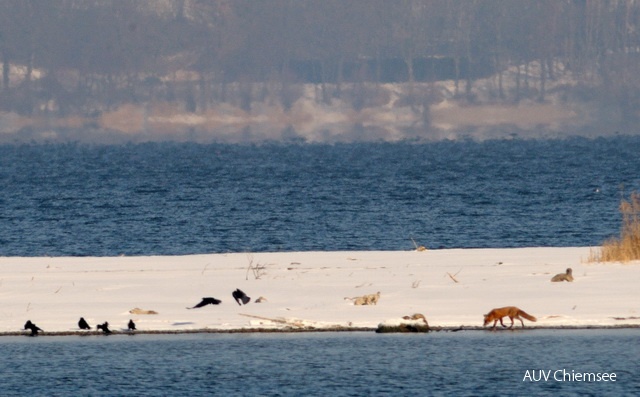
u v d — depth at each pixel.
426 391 75.88
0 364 84.56
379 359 84.56
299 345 89.69
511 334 91.88
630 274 112.81
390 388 76.69
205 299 101.75
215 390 76.69
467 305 101.62
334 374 80.44
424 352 86.50
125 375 81.12
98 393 76.38
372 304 102.69
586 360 83.06
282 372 81.25
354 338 92.19
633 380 78.00
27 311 102.94
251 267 125.94
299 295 107.75
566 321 94.56
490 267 122.81
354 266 127.25
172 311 102.19
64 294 110.56
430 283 112.50
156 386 78.12
